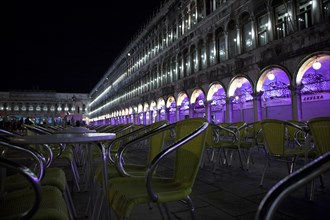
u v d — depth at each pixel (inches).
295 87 546.3
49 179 93.7
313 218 113.7
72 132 114.3
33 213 51.7
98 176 107.4
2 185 91.9
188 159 81.6
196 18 964.6
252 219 114.7
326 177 193.6
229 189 166.2
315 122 127.9
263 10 642.8
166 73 1205.1
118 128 239.9
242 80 728.3
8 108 3378.4
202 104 914.1
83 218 121.3
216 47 840.9
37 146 172.2
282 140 156.6
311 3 531.2
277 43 585.6
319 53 494.0
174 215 121.4
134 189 81.7
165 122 120.4
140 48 1630.2
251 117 700.0
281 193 34.4
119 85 2129.7
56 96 3651.6
